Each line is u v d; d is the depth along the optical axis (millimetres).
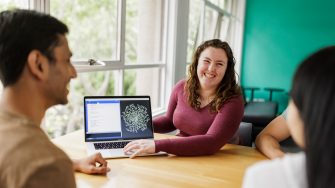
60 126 2139
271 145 1563
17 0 1646
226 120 1608
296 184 600
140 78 3006
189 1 3404
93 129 1622
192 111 1800
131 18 2826
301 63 594
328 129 530
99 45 2451
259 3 5879
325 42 5594
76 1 2150
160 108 3223
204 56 1739
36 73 686
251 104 5008
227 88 1708
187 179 1243
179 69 3324
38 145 616
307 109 561
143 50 3059
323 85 539
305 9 5617
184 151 1495
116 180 1216
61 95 761
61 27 743
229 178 1266
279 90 5688
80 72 1983
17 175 577
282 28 5809
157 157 1485
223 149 1644
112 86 2576
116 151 1524
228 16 5652
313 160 554
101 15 2436
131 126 1687
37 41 681
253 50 6031
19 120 651
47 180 589
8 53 667
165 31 3143
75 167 1289
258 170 654
